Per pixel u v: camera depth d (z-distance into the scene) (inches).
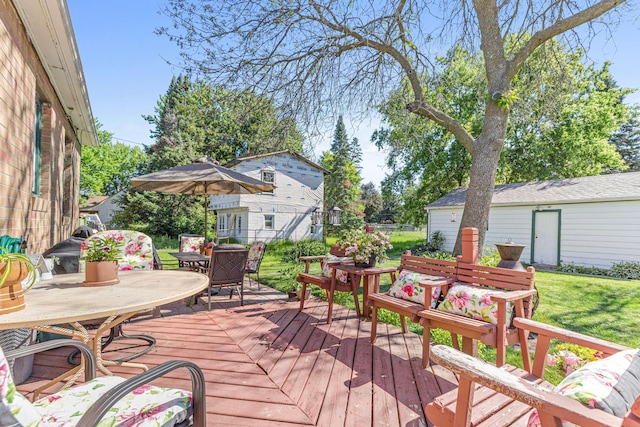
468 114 535.8
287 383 91.0
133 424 43.8
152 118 1035.9
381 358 108.7
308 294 191.8
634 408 31.7
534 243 430.0
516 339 94.7
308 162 717.3
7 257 56.0
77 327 84.8
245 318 151.7
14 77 130.5
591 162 571.8
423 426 72.6
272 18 206.8
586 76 515.2
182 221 739.4
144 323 142.5
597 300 208.1
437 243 536.7
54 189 214.7
